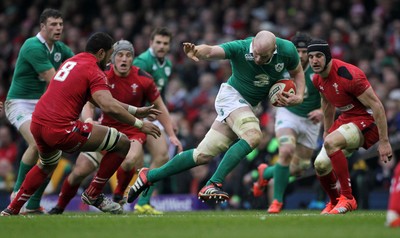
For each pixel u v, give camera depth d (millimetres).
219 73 67000
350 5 72125
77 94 31328
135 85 37906
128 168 37469
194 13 74562
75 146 31547
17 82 37969
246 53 32375
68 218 29844
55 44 38219
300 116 41781
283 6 72250
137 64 41250
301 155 42781
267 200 49688
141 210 39219
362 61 62312
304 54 40156
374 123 33969
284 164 40906
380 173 52031
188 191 54500
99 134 31828
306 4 71312
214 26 70750
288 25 68812
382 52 63688
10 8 82500
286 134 41312
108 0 80375
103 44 32125
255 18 71188
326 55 33250
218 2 75500
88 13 81000
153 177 33000
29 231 25609
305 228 25469
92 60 31828
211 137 32969
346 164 33562
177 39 71250
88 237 23734
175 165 32719
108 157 32812
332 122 35844
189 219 28906
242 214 34875
